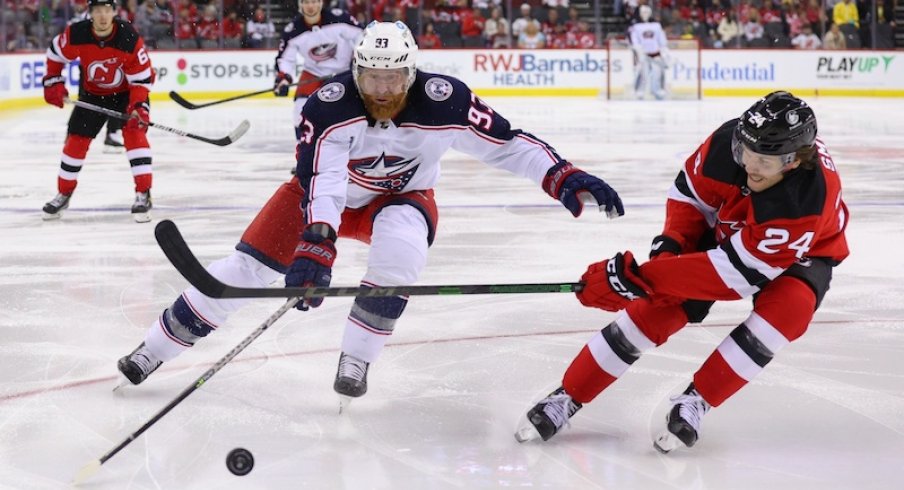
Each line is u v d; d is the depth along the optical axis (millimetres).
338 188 4594
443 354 6027
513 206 11273
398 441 4684
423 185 5035
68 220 10516
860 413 5047
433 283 7785
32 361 5863
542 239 9438
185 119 22484
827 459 4477
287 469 4348
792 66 30828
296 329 6504
